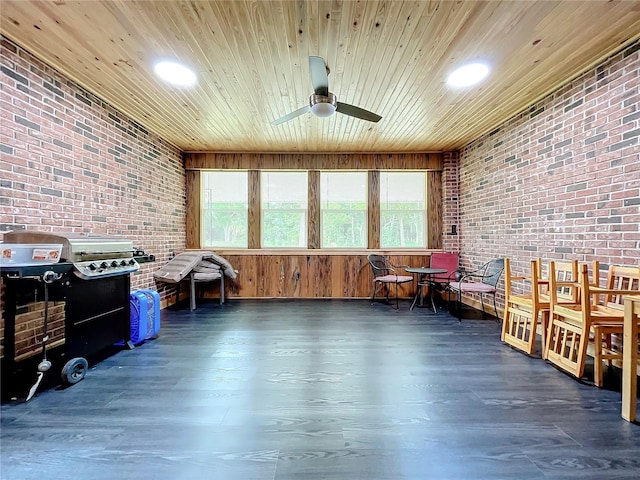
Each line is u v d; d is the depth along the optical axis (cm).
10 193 224
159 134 427
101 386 213
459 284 396
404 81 279
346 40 219
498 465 140
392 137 441
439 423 172
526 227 344
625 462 141
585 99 268
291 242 530
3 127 219
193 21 199
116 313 268
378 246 525
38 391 206
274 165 519
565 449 150
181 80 277
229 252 517
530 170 337
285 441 157
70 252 214
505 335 300
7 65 221
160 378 226
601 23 204
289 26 204
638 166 225
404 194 527
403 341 305
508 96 314
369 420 175
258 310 436
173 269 425
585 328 214
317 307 455
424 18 197
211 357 265
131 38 217
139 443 155
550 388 210
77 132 287
